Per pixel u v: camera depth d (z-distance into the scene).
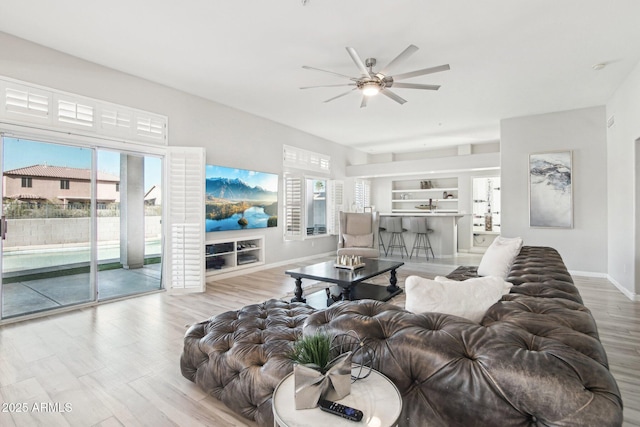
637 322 3.28
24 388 2.13
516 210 5.87
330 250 8.02
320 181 8.05
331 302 3.94
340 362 1.14
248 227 5.71
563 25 3.01
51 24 3.03
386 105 5.31
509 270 2.72
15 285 3.40
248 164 5.78
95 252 3.91
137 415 1.86
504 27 3.04
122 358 2.54
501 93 4.74
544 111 5.56
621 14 2.83
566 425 0.85
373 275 3.75
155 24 3.02
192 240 4.49
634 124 3.95
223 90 4.69
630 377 2.25
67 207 3.70
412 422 1.15
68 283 3.75
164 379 2.24
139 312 3.64
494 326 1.22
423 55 3.59
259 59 3.71
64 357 2.54
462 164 7.48
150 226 5.78
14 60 3.24
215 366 1.91
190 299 4.16
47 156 3.54
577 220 5.41
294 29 3.10
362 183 9.53
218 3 2.71
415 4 2.71
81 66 3.70
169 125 4.56
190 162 4.54
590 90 4.63
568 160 5.45
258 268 5.95
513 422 0.94
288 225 6.60
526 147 5.80
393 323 1.33
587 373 0.92
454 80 4.27
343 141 8.20
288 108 5.50
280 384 1.27
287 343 1.82
